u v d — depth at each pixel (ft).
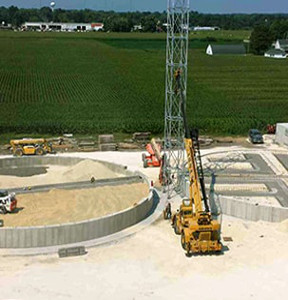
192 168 98.94
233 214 111.14
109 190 118.21
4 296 76.18
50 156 147.43
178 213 100.32
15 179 133.28
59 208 106.52
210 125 191.11
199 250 90.12
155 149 148.66
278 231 102.63
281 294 79.00
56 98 242.78
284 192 120.16
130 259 89.20
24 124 181.88
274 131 190.19
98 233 96.63
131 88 273.54
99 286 79.92
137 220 104.99
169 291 79.00
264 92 274.36
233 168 138.92
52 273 83.41
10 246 91.61
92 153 160.66
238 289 80.07
